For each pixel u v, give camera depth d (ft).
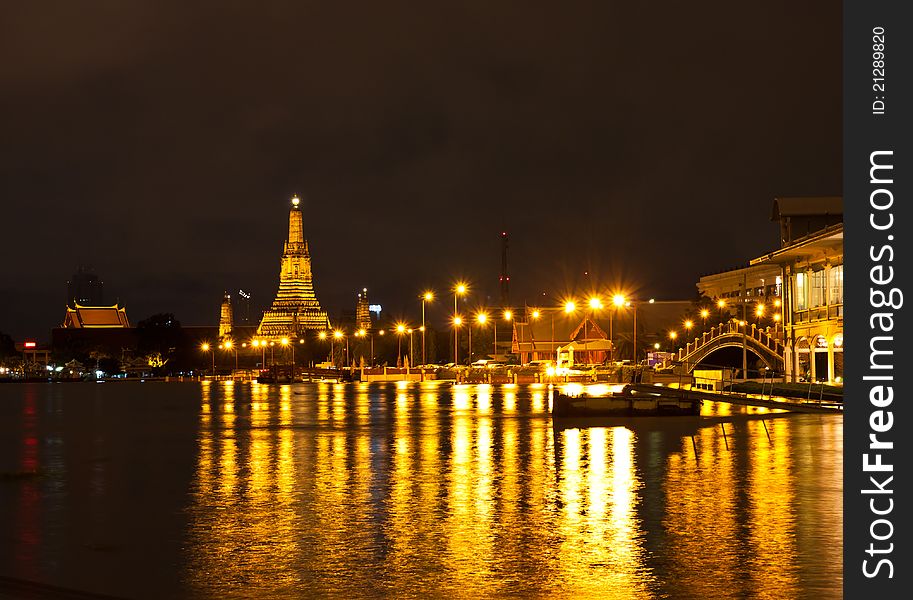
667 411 187.83
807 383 241.76
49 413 258.37
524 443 139.13
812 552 65.51
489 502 85.76
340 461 119.85
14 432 183.11
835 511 79.46
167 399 353.92
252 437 160.35
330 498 89.51
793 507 81.25
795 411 189.98
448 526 75.05
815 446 127.03
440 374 494.18
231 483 101.19
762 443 131.95
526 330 614.34
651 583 58.34
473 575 60.44
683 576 59.77
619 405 188.65
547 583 58.49
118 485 101.55
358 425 181.68
